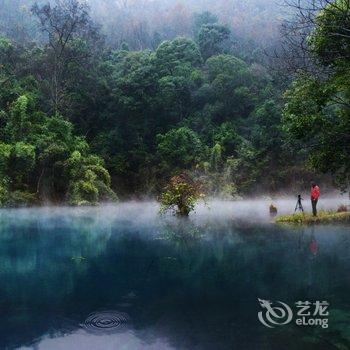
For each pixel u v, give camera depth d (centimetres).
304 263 839
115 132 3303
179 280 729
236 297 635
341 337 491
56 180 2380
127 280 732
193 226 1435
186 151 3045
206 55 4469
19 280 735
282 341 479
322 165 1405
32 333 508
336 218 1520
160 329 518
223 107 3588
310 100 1318
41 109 2950
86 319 551
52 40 3253
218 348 466
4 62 3114
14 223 1544
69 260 894
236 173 2917
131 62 3712
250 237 1171
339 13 1026
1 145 2223
